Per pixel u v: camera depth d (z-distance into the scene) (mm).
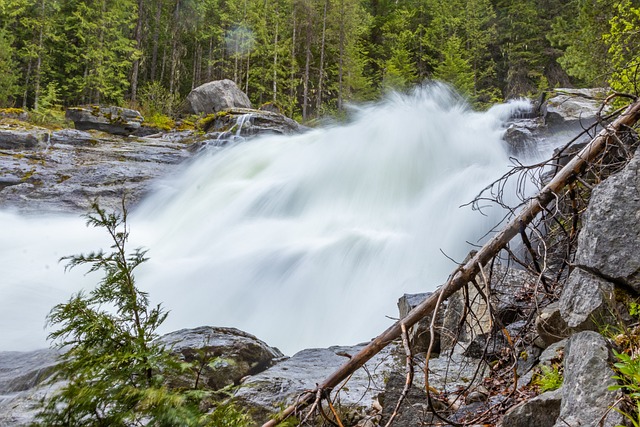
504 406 3020
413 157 15781
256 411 3578
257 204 14594
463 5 47844
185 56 51656
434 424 3045
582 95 16031
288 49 44219
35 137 18906
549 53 39750
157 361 1772
